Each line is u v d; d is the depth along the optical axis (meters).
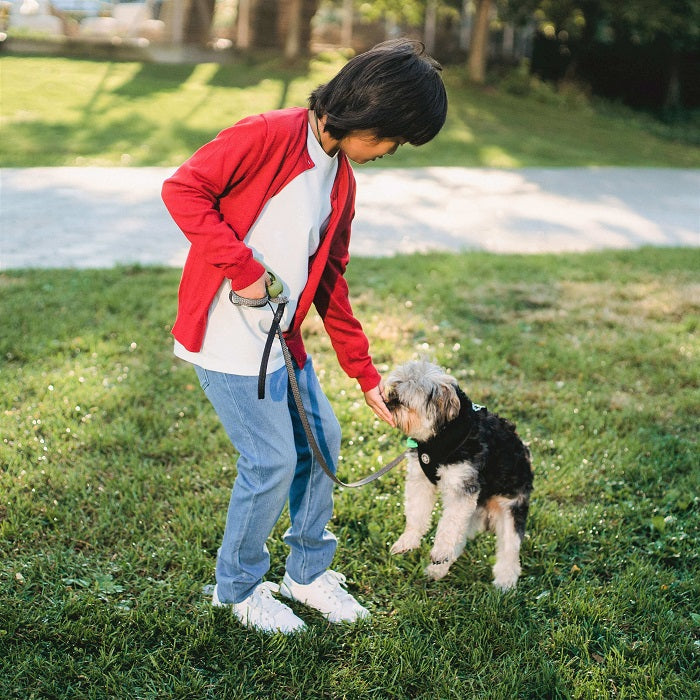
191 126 15.46
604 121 21.98
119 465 4.05
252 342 2.60
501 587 3.29
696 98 26.02
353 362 3.12
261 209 2.52
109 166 12.52
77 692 2.63
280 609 3.00
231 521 2.78
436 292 7.11
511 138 17.69
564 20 21.81
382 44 2.49
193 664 2.82
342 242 2.86
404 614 3.11
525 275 7.82
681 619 3.13
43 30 21.72
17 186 10.93
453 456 3.15
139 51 21.62
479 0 22.30
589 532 3.69
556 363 5.65
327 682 2.76
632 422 4.89
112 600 3.09
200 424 4.55
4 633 2.82
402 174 13.46
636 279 7.87
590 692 2.74
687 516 3.90
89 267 7.61
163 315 6.17
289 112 2.53
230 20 25.56
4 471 3.92
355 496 3.90
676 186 14.19
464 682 2.79
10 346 5.42
